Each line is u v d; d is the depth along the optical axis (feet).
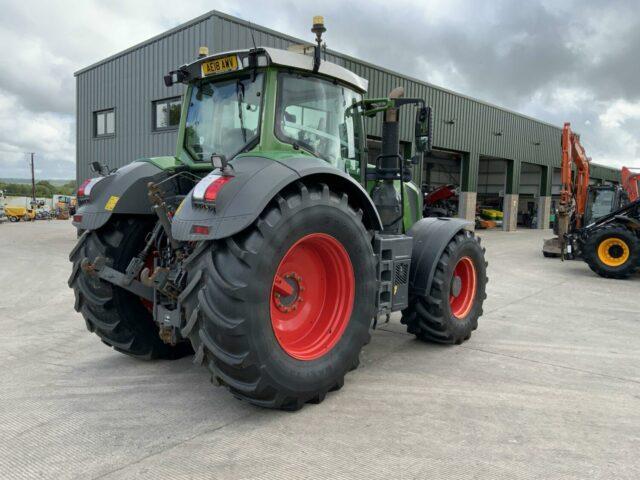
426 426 9.50
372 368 12.81
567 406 10.56
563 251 36.73
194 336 9.34
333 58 44.70
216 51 38.93
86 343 15.12
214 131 11.83
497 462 8.21
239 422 9.64
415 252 14.15
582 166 39.11
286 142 10.96
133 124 48.96
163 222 10.61
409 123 53.72
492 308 20.66
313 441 8.88
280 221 9.10
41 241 48.57
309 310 10.68
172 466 8.05
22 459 8.27
